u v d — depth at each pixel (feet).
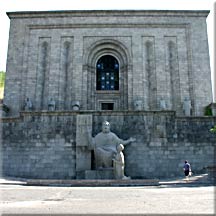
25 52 115.65
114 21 117.80
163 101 105.91
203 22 118.52
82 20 118.01
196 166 73.26
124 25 117.29
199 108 109.70
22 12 118.42
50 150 74.59
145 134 75.05
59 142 74.95
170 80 113.50
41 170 73.51
